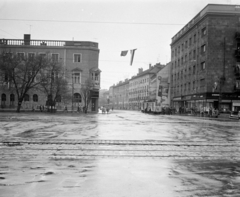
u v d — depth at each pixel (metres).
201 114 46.88
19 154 9.10
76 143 11.53
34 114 39.88
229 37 46.19
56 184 5.65
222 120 34.56
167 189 5.41
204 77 47.28
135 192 5.20
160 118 37.56
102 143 11.62
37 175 6.36
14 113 42.41
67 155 9.00
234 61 46.00
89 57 58.88
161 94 71.81
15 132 15.44
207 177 6.37
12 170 6.85
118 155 9.12
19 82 49.88
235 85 45.38
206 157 9.03
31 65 47.00
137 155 9.19
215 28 46.19
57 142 11.65
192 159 8.68
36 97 57.09
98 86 59.66
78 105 57.75
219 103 43.16
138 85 111.81
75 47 58.47
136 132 16.73
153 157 8.91
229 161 8.40
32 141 11.86
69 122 24.20
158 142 12.20
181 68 62.72
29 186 5.50
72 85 54.75
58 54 58.38
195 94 50.94
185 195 5.07
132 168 7.22
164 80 72.88
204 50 48.38
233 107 45.12
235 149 10.70
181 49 63.22
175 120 32.19
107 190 5.30
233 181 6.05
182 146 11.30
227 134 16.41
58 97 57.19
